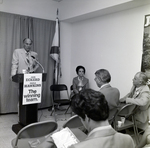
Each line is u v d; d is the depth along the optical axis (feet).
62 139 3.49
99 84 8.05
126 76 12.25
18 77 9.36
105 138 2.68
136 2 10.55
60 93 16.94
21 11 14.15
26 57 12.64
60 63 16.47
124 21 12.22
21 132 5.52
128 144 2.85
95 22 14.47
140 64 11.32
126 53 12.18
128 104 8.25
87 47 15.37
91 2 12.87
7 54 13.37
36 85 9.87
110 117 7.80
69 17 15.01
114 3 11.25
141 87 9.60
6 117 13.12
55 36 15.40
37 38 14.83
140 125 10.68
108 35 13.41
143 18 11.09
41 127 5.83
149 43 10.69
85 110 2.86
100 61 14.16
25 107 10.07
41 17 15.28
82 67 14.46
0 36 12.97
